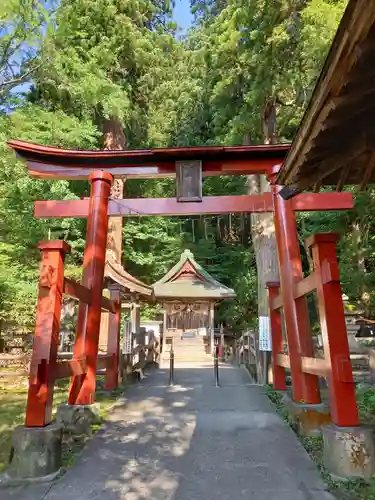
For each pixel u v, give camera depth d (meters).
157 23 14.33
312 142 2.73
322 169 3.17
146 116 14.16
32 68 8.44
